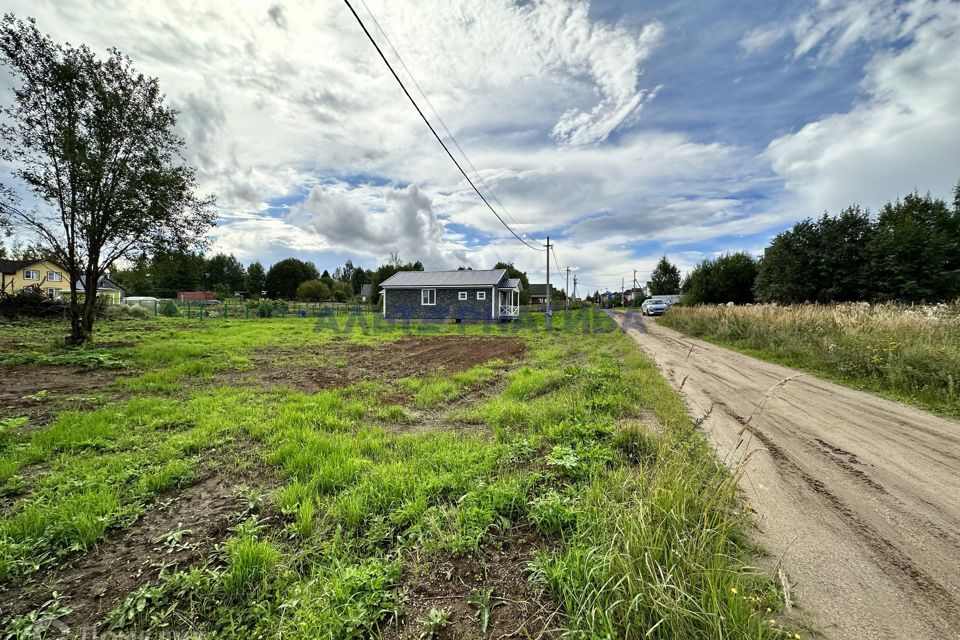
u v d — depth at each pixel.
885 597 2.16
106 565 2.61
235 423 5.44
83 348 11.46
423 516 3.08
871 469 3.83
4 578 2.46
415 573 2.49
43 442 4.60
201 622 2.15
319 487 3.62
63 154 11.04
